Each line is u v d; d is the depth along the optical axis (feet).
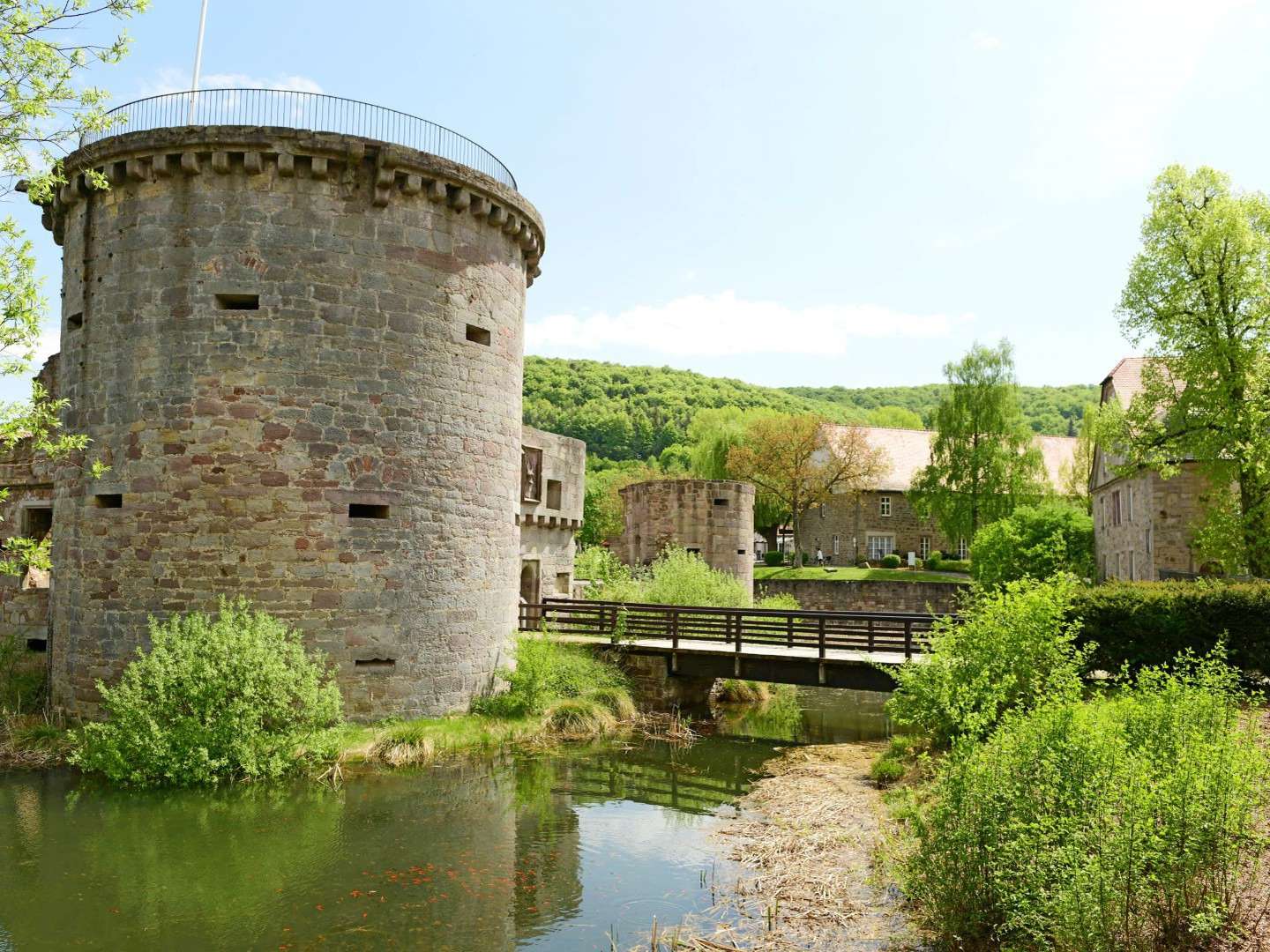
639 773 47.14
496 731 50.47
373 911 28.78
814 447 158.40
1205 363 67.92
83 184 49.19
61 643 49.65
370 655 47.88
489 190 52.21
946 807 25.54
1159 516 91.66
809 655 59.82
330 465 47.16
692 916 28.81
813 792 43.09
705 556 107.65
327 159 47.21
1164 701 27.78
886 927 27.14
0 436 33.81
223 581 45.75
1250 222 68.54
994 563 114.73
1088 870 20.80
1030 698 37.81
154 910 28.53
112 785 41.06
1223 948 20.74
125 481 46.96
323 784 41.93
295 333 46.75
